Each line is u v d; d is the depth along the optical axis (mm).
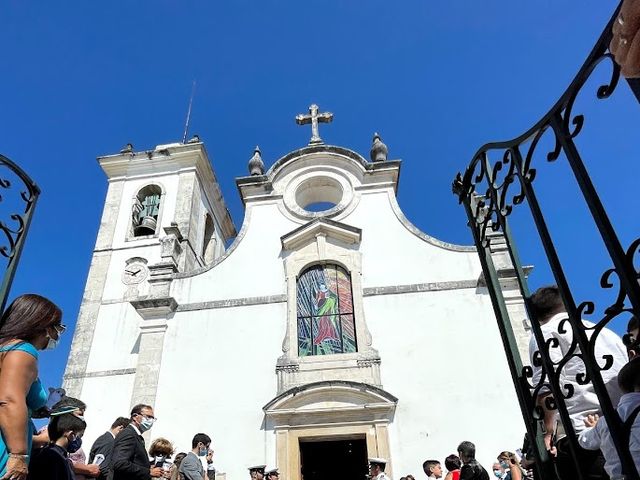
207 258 21344
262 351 13281
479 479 6738
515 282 13188
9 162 3885
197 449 8758
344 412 12023
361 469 16562
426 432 11797
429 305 13469
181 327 13859
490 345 12656
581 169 2410
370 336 13211
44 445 4852
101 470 6066
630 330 3119
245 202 16141
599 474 2941
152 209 19969
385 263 14438
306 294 14312
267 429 12117
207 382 12930
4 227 3816
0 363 2955
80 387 14523
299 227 15000
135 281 17359
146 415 7070
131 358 15180
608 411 2260
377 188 15922
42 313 3207
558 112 2600
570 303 2527
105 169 21141
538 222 2795
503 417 11719
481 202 3801
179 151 20953
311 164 16594
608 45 2141
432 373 12500
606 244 2248
